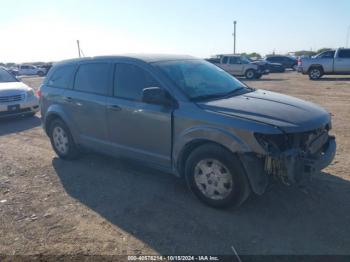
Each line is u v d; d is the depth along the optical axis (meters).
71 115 5.45
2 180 5.03
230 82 4.84
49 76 6.02
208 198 3.88
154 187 4.57
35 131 8.34
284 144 3.48
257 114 3.62
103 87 4.93
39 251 3.22
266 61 34.50
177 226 3.58
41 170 5.40
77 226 3.65
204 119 3.72
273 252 3.10
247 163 3.45
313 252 3.07
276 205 3.92
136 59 4.58
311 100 12.06
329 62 21.56
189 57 5.14
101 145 5.09
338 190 4.23
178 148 4.00
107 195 4.39
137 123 4.43
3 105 9.09
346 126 7.59
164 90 4.16
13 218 3.86
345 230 3.39
